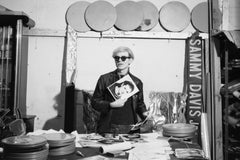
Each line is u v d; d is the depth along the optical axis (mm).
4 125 1779
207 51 3096
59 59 3246
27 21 2867
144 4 3242
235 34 2490
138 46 3242
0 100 2785
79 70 3205
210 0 2980
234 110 2709
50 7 3238
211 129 2805
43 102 3238
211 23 2922
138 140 1786
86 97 3088
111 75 3098
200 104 3059
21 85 2953
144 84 3232
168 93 3174
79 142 1693
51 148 1389
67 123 3045
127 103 2766
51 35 3207
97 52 3217
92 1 3254
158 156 1414
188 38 3166
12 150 1234
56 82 3246
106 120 2701
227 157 2613
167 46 3256
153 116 3096
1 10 2746
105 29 3189
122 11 3223
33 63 3234
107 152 1450
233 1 2846
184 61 3252
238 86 2596
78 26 3201
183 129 1836
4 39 2809
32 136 1410
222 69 2848
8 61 2822
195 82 3098
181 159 1357
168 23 3242
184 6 3260
